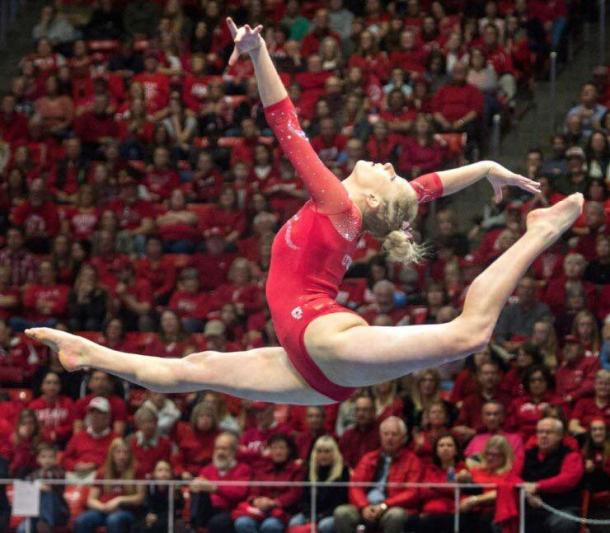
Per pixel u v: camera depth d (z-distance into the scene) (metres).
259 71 7.93
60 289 21.17
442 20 25.23
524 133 23.83
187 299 20.75
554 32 25.16
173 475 16.45
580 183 20.95
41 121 24.97
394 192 8.20
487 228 21.19
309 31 25.75
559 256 19.86
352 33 25.33
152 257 21.47
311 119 23.70
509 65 24.14
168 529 15.17
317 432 16.22
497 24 24.52
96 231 22.27
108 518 15.17
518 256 7.61
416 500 14.83
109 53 26.92
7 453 17.48
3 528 15.24
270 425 16.44
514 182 8.73
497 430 15.98
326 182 7.98
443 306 18.91
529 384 16.52
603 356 17.34
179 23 26.52
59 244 21.66
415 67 24.56
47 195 23.06
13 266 21.70
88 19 27.81
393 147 22.17
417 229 20.89
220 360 8.17
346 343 7.67
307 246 8.00
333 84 23.62
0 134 24.77
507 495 14.66
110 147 23.69
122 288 20.86
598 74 23.34
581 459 14.91
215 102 24.48
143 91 24.78
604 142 21.33
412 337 7.54
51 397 18.03
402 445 15.34
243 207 22.20
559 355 17.81
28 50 28.00
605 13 25.52
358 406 16.08
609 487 15.01
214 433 16.86
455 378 18.09
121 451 16.00
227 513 15.17
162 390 8.18
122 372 8.18
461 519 14.69
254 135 23.39
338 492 15.05
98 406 17.00
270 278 8.14
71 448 16.98
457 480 14.98
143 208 22.73
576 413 16.44
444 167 22.14
